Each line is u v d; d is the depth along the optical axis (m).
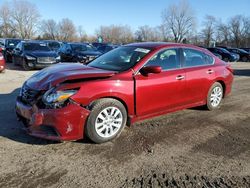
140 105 4.81
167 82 5.14
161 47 5.26
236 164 3.96
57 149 4.19
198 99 5.97
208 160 4.05
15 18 81.69
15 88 8.70
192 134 4.99
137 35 88.12
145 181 3.46
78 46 17.28
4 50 18.95
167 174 3.63
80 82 4.22
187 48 5.75
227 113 6.32
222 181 3.52
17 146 4.24
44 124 4.05
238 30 83.50
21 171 3.58
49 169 3.65
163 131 5.07
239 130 5.29
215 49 31.17
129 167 3.78
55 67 5.04
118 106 4.52
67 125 4.07
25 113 4.30
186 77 5.52
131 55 5.17
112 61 5.22
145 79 4.81
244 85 10.42
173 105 5.40
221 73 6.37
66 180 3.43
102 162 3.88
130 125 4.99
